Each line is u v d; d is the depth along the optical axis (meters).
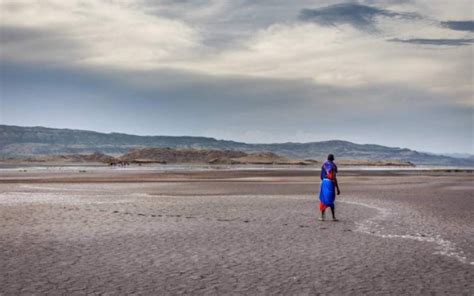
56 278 10.91
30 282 10.55
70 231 17.30
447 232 17.53
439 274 11.47
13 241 15.27
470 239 16.11
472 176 76.62
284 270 11.80
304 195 33.62
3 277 10.95
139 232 17.25
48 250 13.95
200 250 14.13
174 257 13.16
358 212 23.47
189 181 52.72
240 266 12.18
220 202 28.20
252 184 47.50
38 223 19.19
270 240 15.79
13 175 67.19
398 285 10.54
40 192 35.12
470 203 27.92
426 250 14.24
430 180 58.53
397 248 14.53
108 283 10.55
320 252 13.91
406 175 79.12
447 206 26.27
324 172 20.47
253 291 10.03
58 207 24.95
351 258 13.14
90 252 13.73
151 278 10.98
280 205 26.59
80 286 10.29
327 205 20.30
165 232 17.27
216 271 11.66
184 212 23.22
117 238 15.99
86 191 36.53
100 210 23.75
